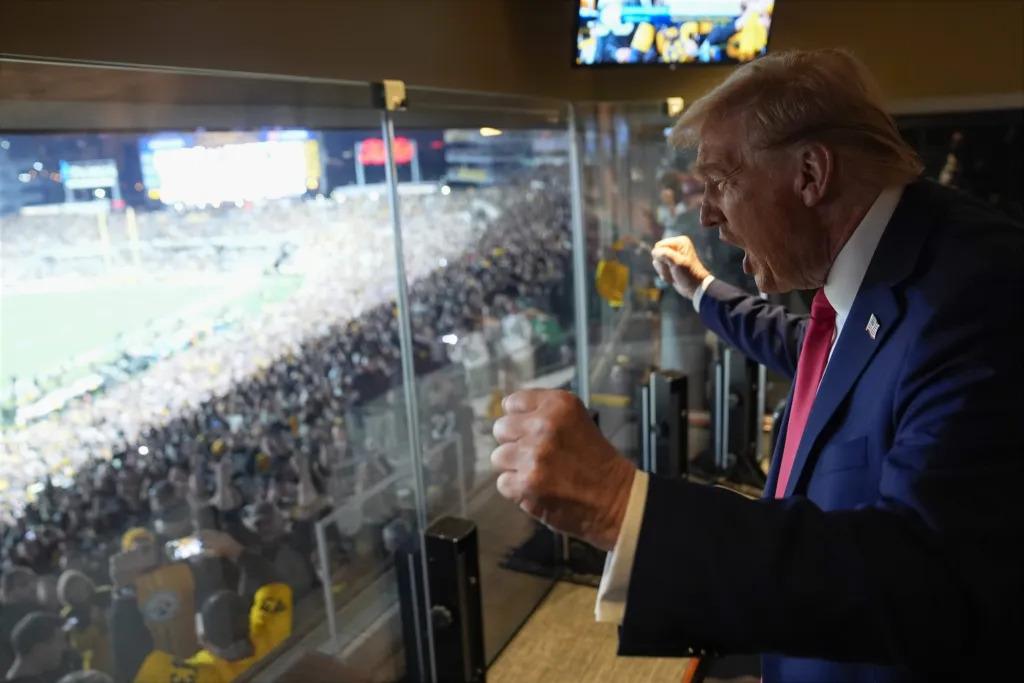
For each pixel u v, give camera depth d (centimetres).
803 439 74
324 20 158
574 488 51
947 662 49
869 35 288
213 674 150
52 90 100
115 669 138
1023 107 274
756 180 71
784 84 69
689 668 167
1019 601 47
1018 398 52
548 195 229
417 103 165
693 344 264
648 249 249
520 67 243
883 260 68
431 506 194
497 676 188
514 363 229
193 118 121
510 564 212
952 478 50
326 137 154
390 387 186
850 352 70
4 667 127
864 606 47
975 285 58
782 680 85
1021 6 273
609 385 259
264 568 163
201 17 130
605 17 242
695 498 52
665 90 300
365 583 180
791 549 48
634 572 50
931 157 287
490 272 214
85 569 137
